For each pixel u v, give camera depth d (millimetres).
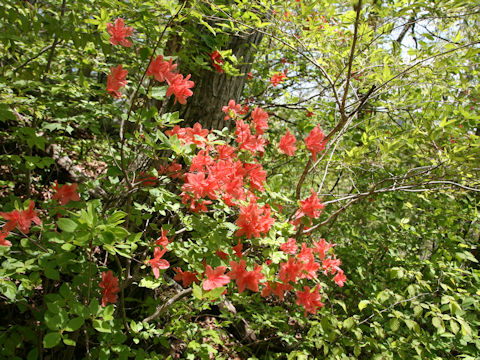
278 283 1521
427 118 2195
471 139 2053
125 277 1711
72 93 2082
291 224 1692
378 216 3115
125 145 2160
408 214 3523
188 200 1657
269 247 1686
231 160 1569
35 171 3088
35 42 1945
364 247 3084
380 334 1892
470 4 1818
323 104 3549
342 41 2457
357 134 3238
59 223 951
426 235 2809
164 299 2420
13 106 2084
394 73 2182
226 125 2680
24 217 1239
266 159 3086
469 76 2688
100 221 1053
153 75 1255
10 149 2730
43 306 1585
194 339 2066
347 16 1944
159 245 1585
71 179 3137
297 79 4250
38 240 1521
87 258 1498
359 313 2697
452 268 2395
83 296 1495
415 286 1960
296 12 2090
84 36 1324
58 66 2373
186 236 2439
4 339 1359
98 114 1872
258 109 1610
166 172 1749
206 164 1454
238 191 1407
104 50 1330
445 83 2230
